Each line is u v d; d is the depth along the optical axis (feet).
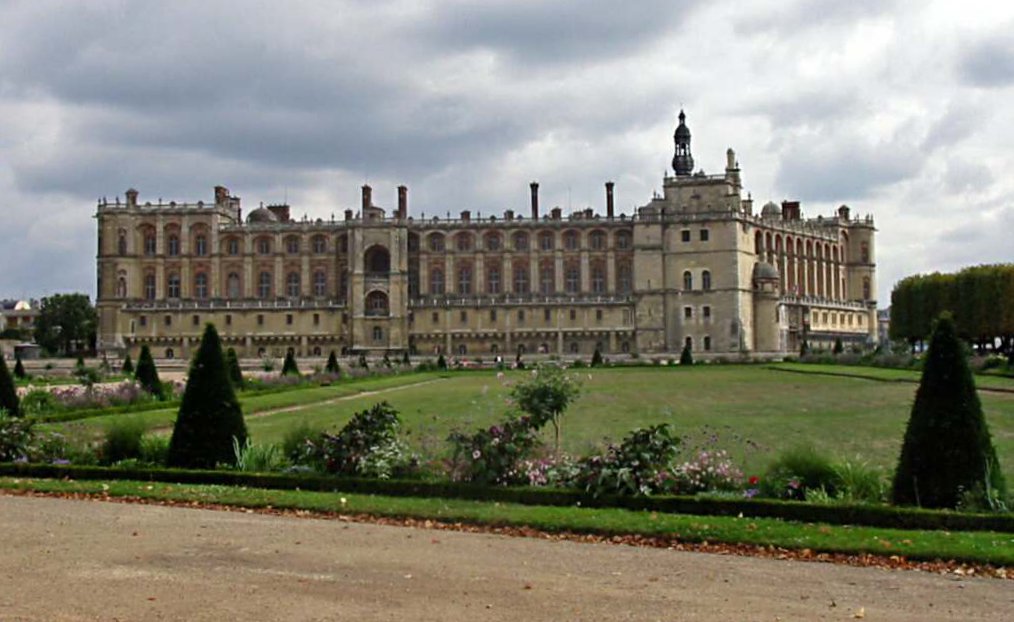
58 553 71.92
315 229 615.98
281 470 109.50
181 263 612.70
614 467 92.43
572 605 59.11
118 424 122.42
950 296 451.94
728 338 570.46
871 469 98.37
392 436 109.60
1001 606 60.34
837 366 383.45
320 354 597.11
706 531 79.10
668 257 582.76
